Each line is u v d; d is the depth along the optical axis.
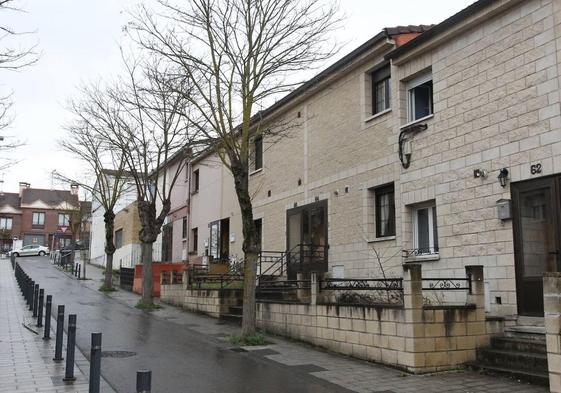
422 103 13.72
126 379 8.81
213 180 26.48
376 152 14.81
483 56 11.58
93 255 50.47
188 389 8.23
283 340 12.80
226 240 24.92
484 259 11.12
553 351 6.62
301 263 17.53
